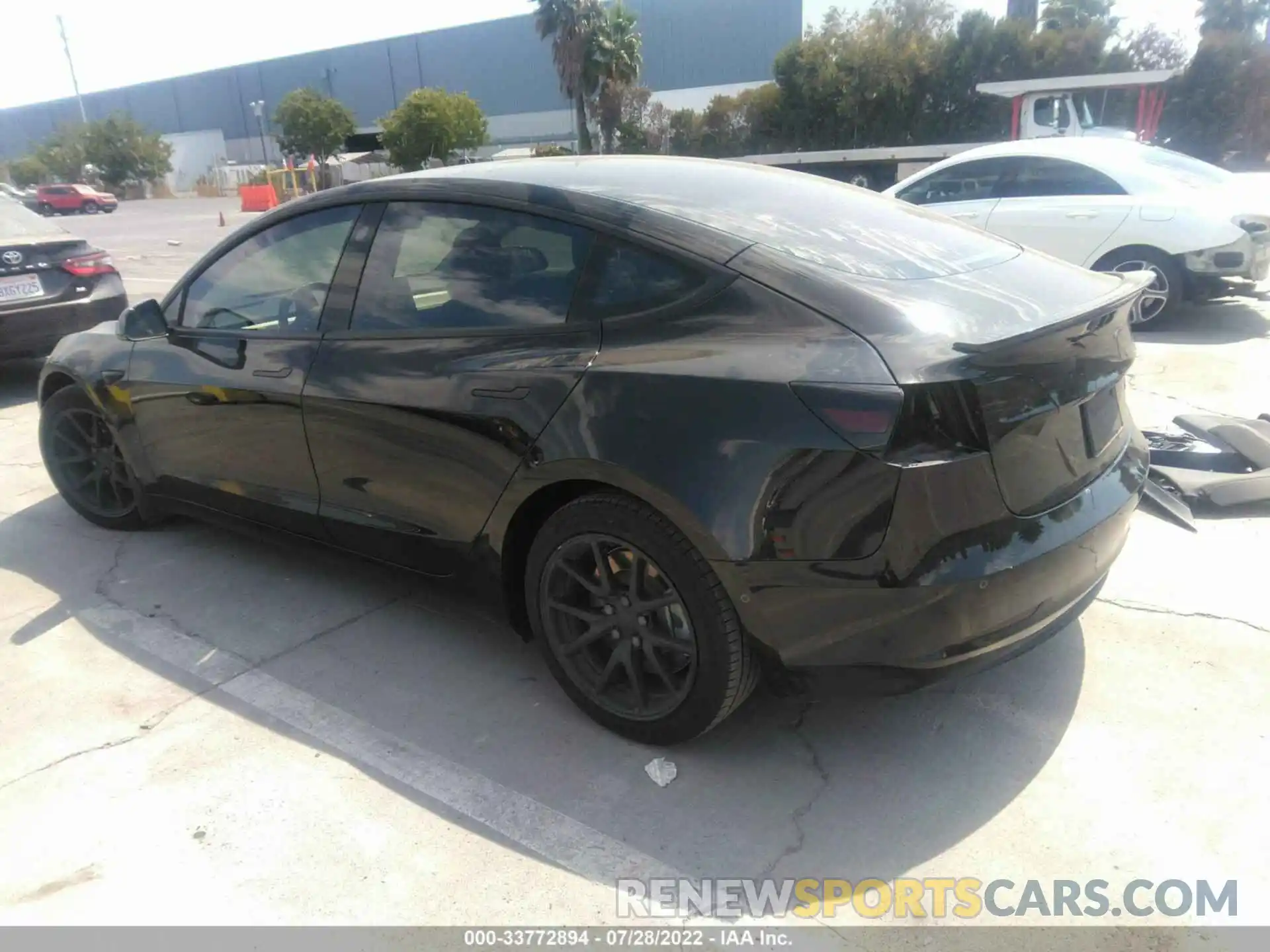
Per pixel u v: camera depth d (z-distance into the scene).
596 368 2.58
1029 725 2.82
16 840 2.46
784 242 2.64
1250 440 4.48
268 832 2.47
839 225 2.87
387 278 3.16
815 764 2.69
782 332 2.38
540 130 64.31
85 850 2.42
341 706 3.03
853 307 2.38
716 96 43.31
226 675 3.23
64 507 4.84
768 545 2.31
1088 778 2.58
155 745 2.85
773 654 2.41
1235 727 2.76
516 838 2.44
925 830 2.43
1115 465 2.73
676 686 2.65
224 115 80.75
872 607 2.26
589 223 2.75
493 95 65.94
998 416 2.26
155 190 67.12
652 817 2.50
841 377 2.23
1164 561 3.79
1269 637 3.21
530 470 2.69
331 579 3.93
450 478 2.92
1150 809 2.46
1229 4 38.59
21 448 5.89
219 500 3.79
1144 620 3.36
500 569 2.92
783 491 2.28
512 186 2.97
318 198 3.42
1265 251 7.50
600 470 2.53
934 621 2.26
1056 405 2.40
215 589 3.86
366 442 3.11
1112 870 2.28
